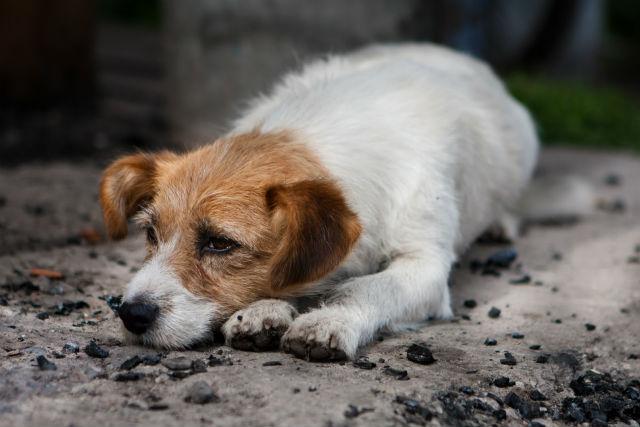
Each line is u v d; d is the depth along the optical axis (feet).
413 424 12.12
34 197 25.50
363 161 16.61
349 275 16.76
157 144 33.50
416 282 16.34
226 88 31.91
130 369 13.29
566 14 56.08
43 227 22.57
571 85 48.88
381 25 32.68
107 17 68.64
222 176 14.98
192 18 31.86
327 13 31.63
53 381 12.66
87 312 16.58
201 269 14.73
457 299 18.85
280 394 12.44
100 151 32.48
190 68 32.32
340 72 20.22
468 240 20.52
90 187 27.09
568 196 25.59
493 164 20.57
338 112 17.19
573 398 14.69
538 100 42.45
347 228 14.20
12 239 21.33
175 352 14.28
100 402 12.05
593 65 58.75
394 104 17.89
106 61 47.32
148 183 16.33
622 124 41.98
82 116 37.70
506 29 53.47
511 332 17.04
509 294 19.25
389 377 13.75
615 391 15.23
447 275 17.22
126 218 16.84
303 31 31.53
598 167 33.60
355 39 32.24
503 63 55.21
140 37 56.08
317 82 19.22
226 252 14.75
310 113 17.19
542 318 17.94
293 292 15.79
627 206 27.81
